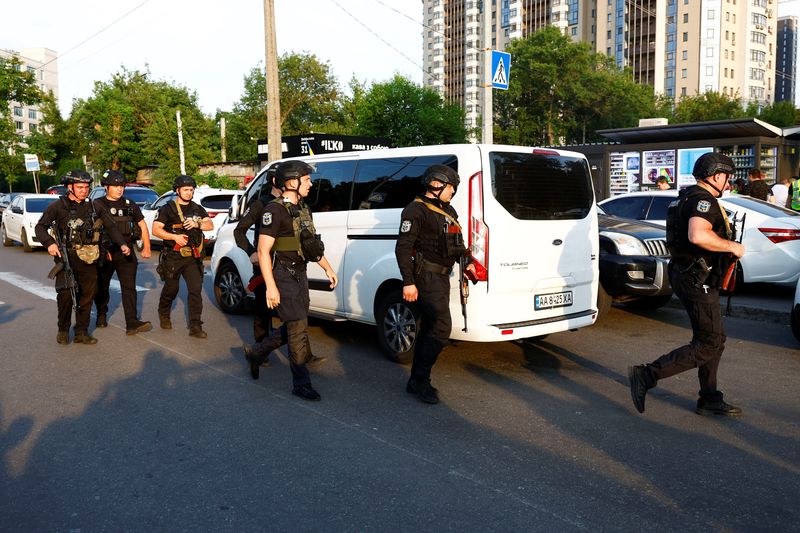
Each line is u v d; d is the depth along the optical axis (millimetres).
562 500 3336
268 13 16094
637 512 3207
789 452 3949
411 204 4770
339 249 6434
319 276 6688
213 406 4844
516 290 5441
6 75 43531
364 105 46438
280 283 4852
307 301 4961
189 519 3174
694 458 3859
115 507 3303
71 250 6711
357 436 4238
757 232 8781
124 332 7375
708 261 4352
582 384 5355
